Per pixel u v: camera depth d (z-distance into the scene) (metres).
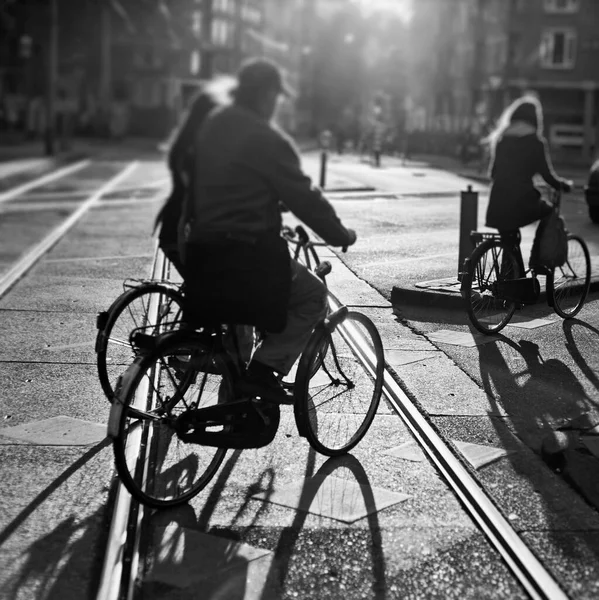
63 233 14.83
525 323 7.99
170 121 80.94
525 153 7.39
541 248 7.61
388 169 36.09
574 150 57.25
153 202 20.81
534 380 6.31
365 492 4.44
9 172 31.72
